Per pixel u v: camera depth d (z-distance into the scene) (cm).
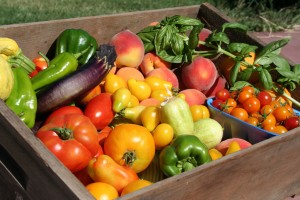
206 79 120
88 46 119
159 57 123
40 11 205
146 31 126
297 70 120
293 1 245
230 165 91
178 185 84
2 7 203
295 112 117
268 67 122
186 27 126
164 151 94
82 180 94
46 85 104
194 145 93
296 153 106
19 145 83
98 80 102
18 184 89
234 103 112
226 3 239
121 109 103
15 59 109
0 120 85
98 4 220
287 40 121
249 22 223
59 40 119
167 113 101
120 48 119
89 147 90
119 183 90
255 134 108
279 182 109
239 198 101
